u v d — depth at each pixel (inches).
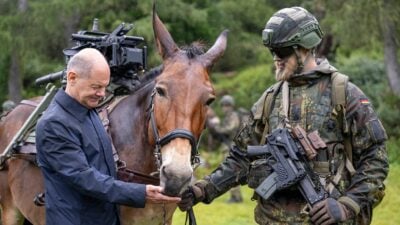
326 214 139.2
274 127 148.8
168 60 162.1
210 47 180.2
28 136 198.2
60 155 142.0
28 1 497.4
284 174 143.2
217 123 489.1
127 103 179.5
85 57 143.0
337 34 510.6
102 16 499.2
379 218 364.2
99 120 150.9
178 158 151.0
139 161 173.9
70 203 144.8
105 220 148.0
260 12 623.8
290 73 146.9
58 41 510.9
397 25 497.0
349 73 604.4
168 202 150.2
